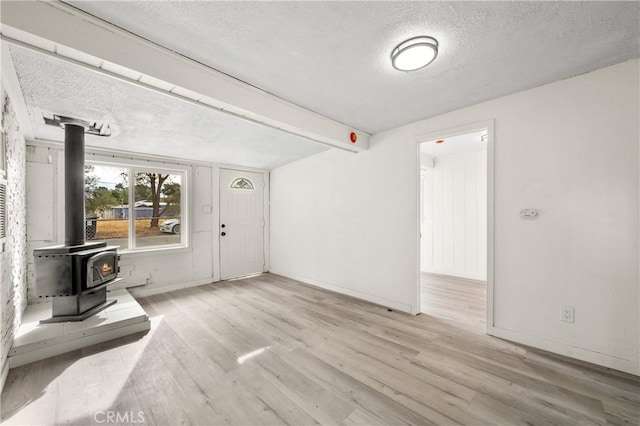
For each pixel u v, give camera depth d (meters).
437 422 1.48
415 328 2.69
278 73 2.00
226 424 1.48
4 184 1.94
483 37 1.60
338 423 1.48
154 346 2.35
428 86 2.22
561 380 1.82
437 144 4.25
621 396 1.66
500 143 2.44
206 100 2.01
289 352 2.23
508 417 1.50
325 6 1.34
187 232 4.29
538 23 1.48
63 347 2.24
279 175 5.14
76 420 1.51
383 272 3.40
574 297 2.10
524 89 2.29
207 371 1.97
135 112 2.42
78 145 2.61
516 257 2.37
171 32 1.54
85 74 1.79
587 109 2.04
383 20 1.45
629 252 1.89
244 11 1.37
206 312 3.16
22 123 2.57
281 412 1.57
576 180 2.09
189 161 4.34
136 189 3.92
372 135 3.50
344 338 2.48
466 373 1.92
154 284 3.96
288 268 4.93
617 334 1.93
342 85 2.18
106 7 1.34
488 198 2.50
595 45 1.70
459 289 4.07
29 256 2.99
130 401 1.66
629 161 1.89
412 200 3.10
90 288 2.55
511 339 2.40
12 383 1.83
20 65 1.67
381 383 1.82
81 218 2.63
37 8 1.30
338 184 3.96
